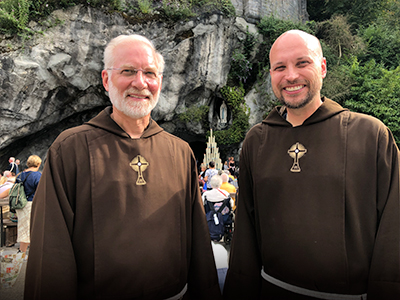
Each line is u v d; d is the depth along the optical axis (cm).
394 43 1712
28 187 396
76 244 150
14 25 974
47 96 1084
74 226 152
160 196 166
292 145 177
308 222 161
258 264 197
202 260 188
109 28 1077
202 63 1270
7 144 1091
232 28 1320
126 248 149
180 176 182
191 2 1210
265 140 191
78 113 1291
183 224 177
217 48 1290
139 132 177
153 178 167
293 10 1585
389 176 155
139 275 148
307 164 168
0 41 974
